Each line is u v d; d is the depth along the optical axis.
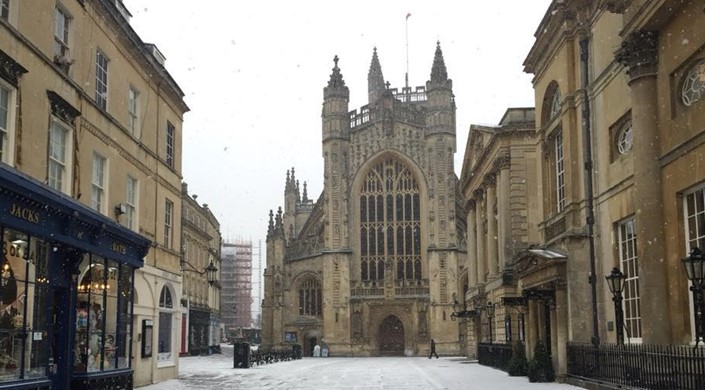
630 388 20.64
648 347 19.62
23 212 16.22
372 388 28.17
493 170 47.47
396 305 80.56
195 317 80.31
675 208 19.92
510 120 43.97
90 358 21.25
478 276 56.31
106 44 27.41
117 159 28.22
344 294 81.06
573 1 28.16
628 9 21.52
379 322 81.06
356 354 79.88
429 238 80.94
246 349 46.16
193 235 78.56
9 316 16.12
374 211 83.56
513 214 43.28
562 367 28.38
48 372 18.48
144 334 30.39
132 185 30.61
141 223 31.05
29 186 15.95
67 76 22.80
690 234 19.59
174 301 35.75
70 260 19.89
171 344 35.28
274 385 30.06
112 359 22.92
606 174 26.17
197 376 36.88
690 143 18.94
